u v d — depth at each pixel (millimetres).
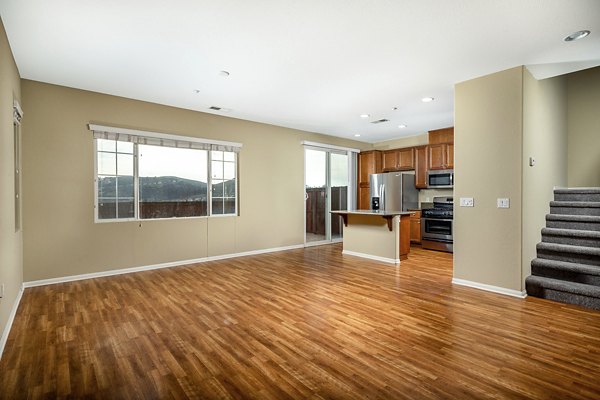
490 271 3701
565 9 2400
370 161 7863
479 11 2443
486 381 1922
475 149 3822
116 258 4574
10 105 2955
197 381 1946
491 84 3693
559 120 4676
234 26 2688
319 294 3611
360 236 5816
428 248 6516
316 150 7309
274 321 2852
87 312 3078
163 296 3557
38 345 2408
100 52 3174
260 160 6242
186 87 4211
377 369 2064
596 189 4152
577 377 1959
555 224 4082
